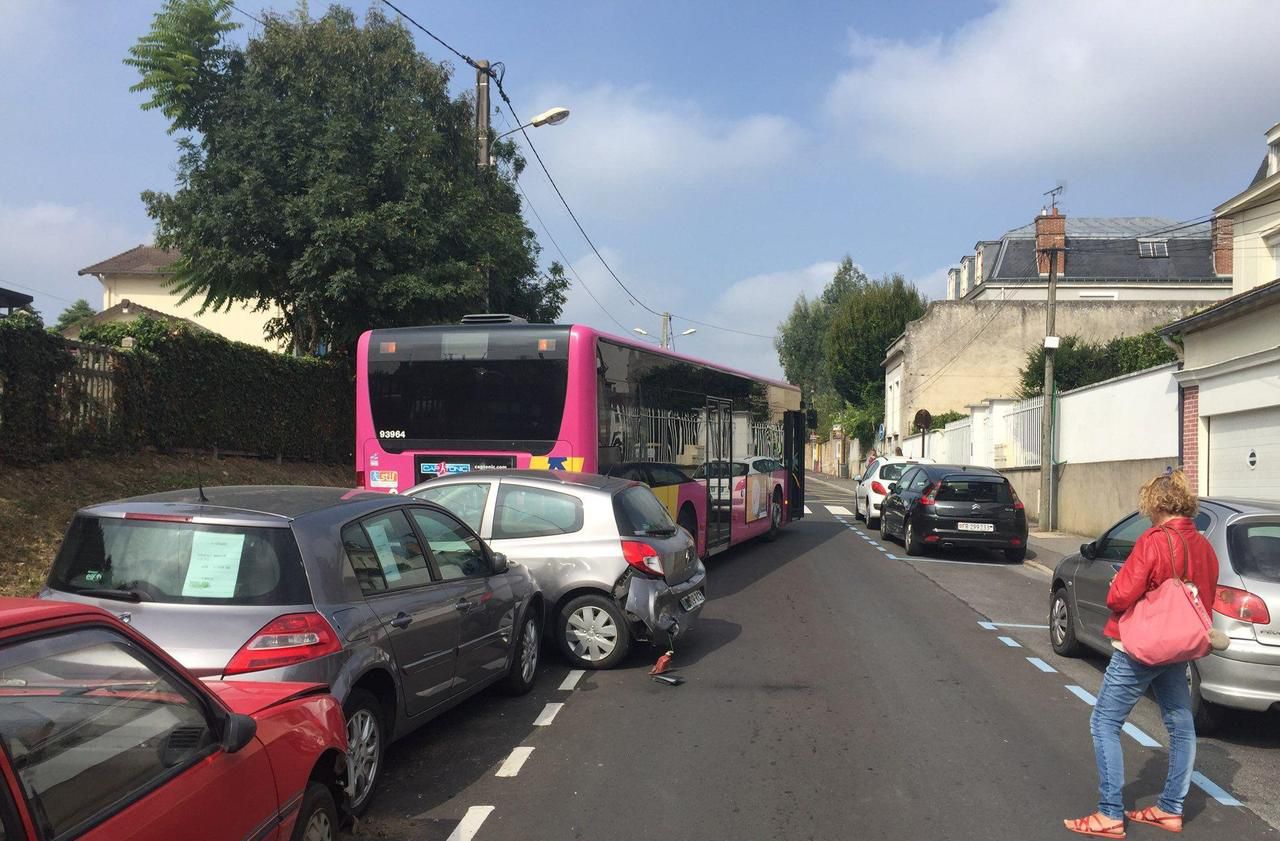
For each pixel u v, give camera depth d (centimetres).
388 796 515
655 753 591
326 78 1908
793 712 686
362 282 1803
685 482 1338
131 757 267
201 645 431
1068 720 678
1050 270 2256
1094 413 2106
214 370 1662
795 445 2219
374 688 517
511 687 714
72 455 1306
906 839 465
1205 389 1603
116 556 463
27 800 227
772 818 489
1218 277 4669
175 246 1964
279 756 333
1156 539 478
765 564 1585
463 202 1922
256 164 1811
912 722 665
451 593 596
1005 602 1223
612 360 1115
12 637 236
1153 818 490
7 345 1182
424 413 1084
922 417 3497
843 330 5700
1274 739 650
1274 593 615
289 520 477
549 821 482
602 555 795
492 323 1134
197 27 1892
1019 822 489
